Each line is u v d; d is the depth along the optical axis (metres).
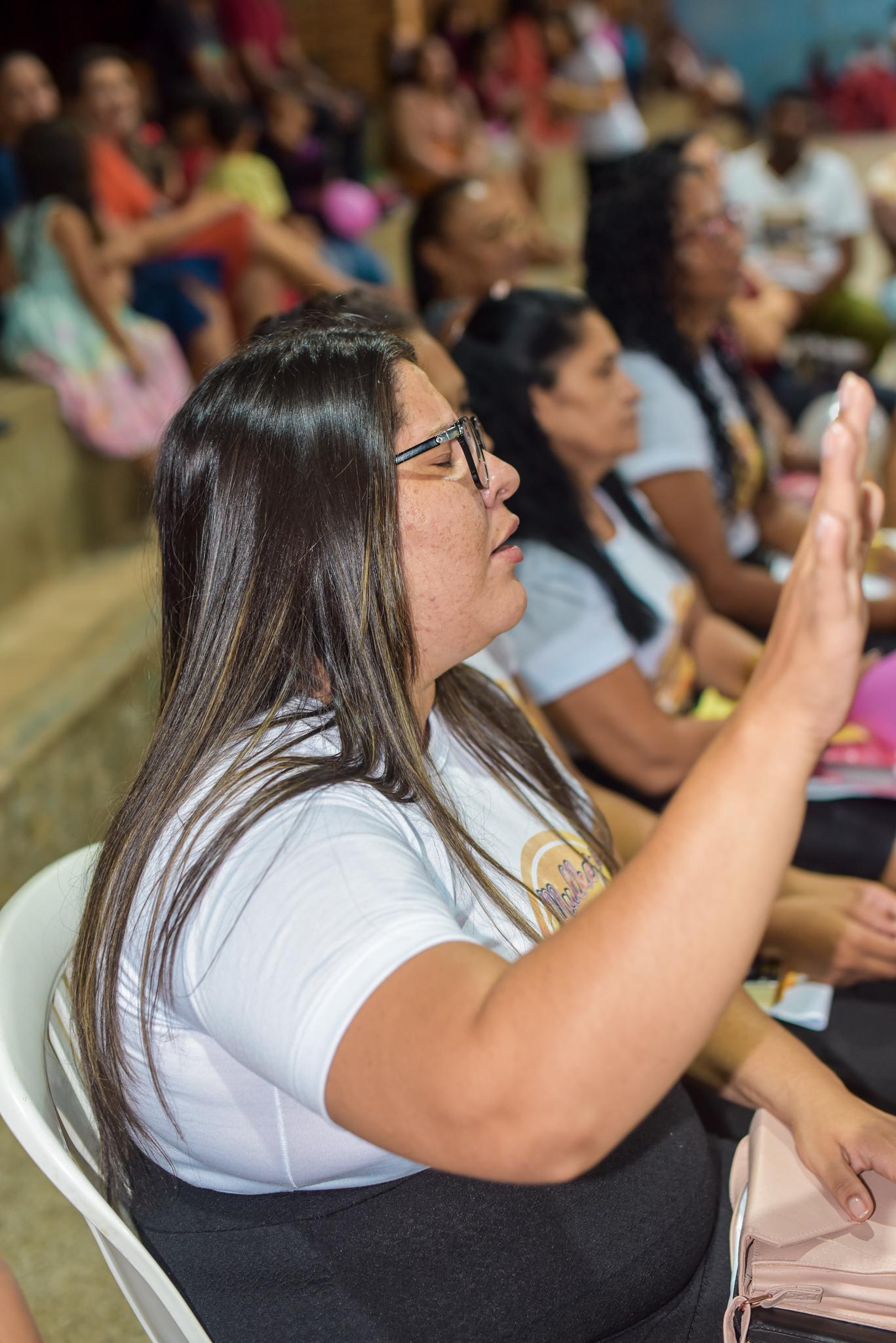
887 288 4.81
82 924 0.94
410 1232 0.93
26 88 4.16
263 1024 0.73
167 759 0.91
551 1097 0.66
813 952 1.47
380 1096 0.69
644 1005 0.67
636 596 1.77
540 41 7.84
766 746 0.69
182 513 0.93
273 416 0.89
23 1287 1.67
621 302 2.40
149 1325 0.93
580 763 1.87
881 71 11.56
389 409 0.90
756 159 4.95
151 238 3.93
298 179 5.00
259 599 0.89
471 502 0.94
